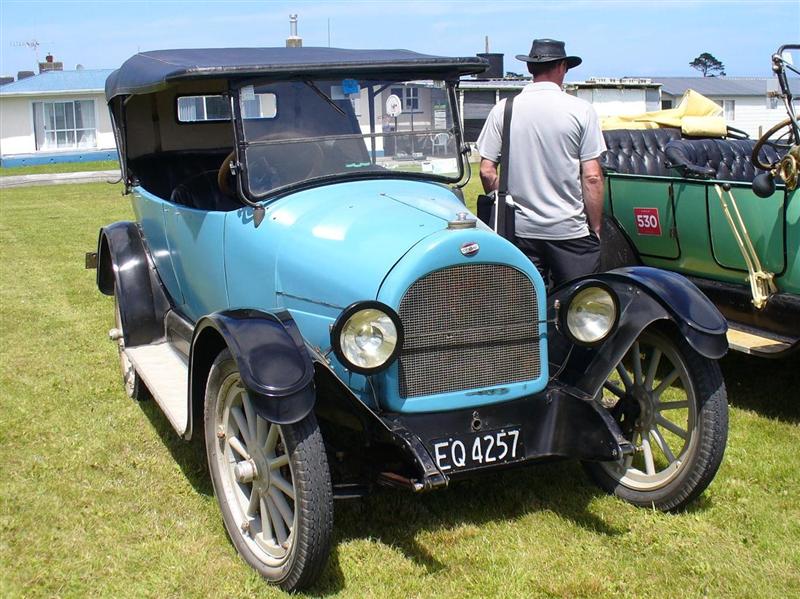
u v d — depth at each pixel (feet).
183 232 14.88
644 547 11.25
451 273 10.55
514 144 14.83
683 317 11.24
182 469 13.87
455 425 10.87
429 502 12.57
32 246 36.06
